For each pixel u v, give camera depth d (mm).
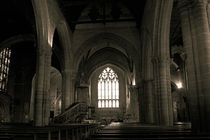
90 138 5723
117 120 43531
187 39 9094
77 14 27266
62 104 26578
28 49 36875
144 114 25516
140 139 5324
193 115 8562
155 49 18203
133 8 26609
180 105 32750
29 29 27203
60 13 22828
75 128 6914
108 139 5469
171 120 16625
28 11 22719
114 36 28297
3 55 35125
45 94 17891
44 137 7852
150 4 19375
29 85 36344
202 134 6098
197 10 8906
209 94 8148
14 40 28281
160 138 5371
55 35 29078
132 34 28062
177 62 32469
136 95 35094
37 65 18156
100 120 44938
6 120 33062
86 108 24297
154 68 18156
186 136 5914
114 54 41062
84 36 28438
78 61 28781
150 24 19672
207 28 8664
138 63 27156
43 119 17266
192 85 8734
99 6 27703
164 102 16844
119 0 26906
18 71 36562
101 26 28484
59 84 44562
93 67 41594
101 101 49219
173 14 20859
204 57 8453
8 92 35438
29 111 35219
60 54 29359
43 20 18328
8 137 5730
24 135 6664
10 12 24438
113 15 27719
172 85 35469
